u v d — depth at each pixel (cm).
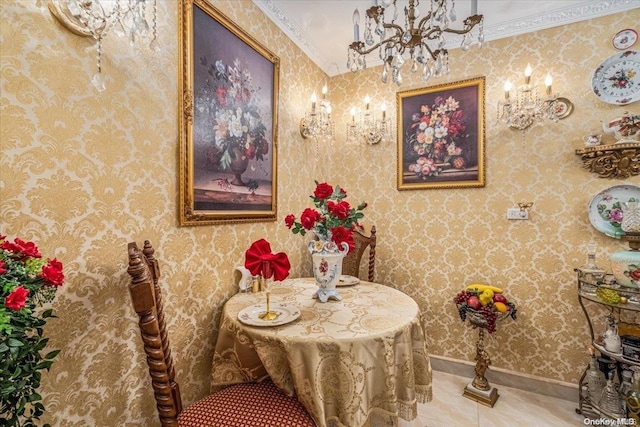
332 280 156
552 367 206
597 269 184
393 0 123
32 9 92
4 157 87
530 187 212
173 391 114
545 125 208
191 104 144
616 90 191
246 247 185
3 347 60
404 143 254
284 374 114
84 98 105
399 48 140
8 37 88
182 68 141
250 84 186
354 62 152
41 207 94
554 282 205
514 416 185
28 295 70
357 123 271
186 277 145
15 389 64
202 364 153
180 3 141
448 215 238
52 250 97
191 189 145
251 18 189
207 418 106
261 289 178
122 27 108
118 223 116
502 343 220
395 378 117
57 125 98
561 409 191
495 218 223
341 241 149
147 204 127
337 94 285
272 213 206
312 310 141
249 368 124
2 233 86
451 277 237
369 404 112
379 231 263
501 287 220
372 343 113
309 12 213
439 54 143
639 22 187
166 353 115
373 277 242
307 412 108
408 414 118
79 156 104
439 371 239
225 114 167
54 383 97
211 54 157
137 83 123
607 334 170
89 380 106
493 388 207
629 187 185
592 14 198
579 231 199
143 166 125
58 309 98
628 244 183
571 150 202
